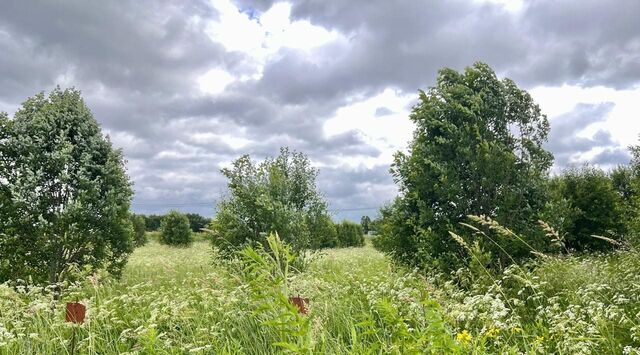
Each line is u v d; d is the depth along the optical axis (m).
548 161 9.55
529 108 9.70
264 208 11.66
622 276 7.19
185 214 32.72
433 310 2.72
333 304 6.55
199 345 5.36
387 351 3.21
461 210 9.18
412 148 9.98
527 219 9.14
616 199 15.20
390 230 10.04
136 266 15.64
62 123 10.55
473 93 9.73
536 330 4.83
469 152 9.12
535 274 7.34
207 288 7.57
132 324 6.58
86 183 10.28
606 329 4.62
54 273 10.09
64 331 6.10
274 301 2.85
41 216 9.84
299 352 2.52
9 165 10.14
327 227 12.89
